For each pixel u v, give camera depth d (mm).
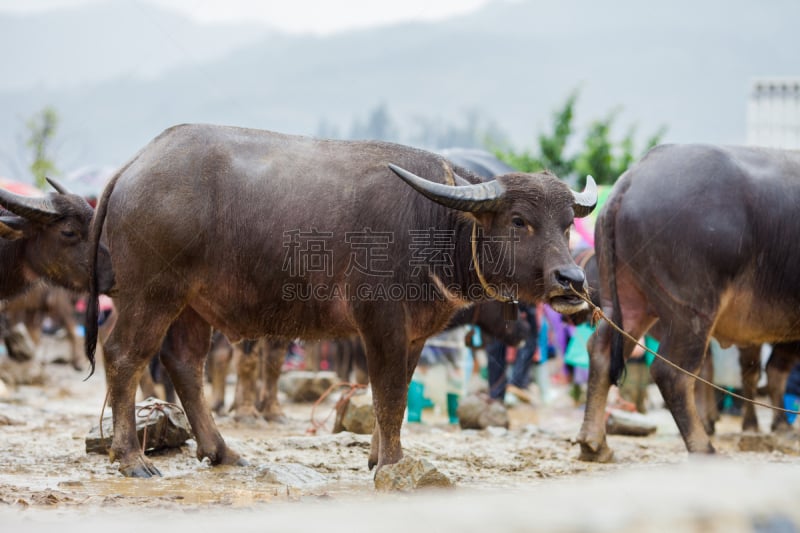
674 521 3906
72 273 14875
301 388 24094
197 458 12789
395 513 4152
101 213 12297
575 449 15828
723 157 13828
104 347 11992
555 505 4066
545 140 40156
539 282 11250
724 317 14047
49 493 9594
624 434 18938
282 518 4270
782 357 17969
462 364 22672
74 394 25250
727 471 4410
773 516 3990
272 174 11867
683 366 13438
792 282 13820
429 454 14109
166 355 12594
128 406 11859
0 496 9461
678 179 13625
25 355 27422
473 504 4188
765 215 13711
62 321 32250
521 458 14328
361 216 11500
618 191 14188
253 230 11727
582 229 23125
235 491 9992
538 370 24984
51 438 14945
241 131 12359
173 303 11836
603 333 14445
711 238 13375
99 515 8516
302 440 14773
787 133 35875
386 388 11438
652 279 13688
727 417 23516
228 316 12133
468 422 19328
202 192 11773
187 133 12125
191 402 12609
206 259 11836
